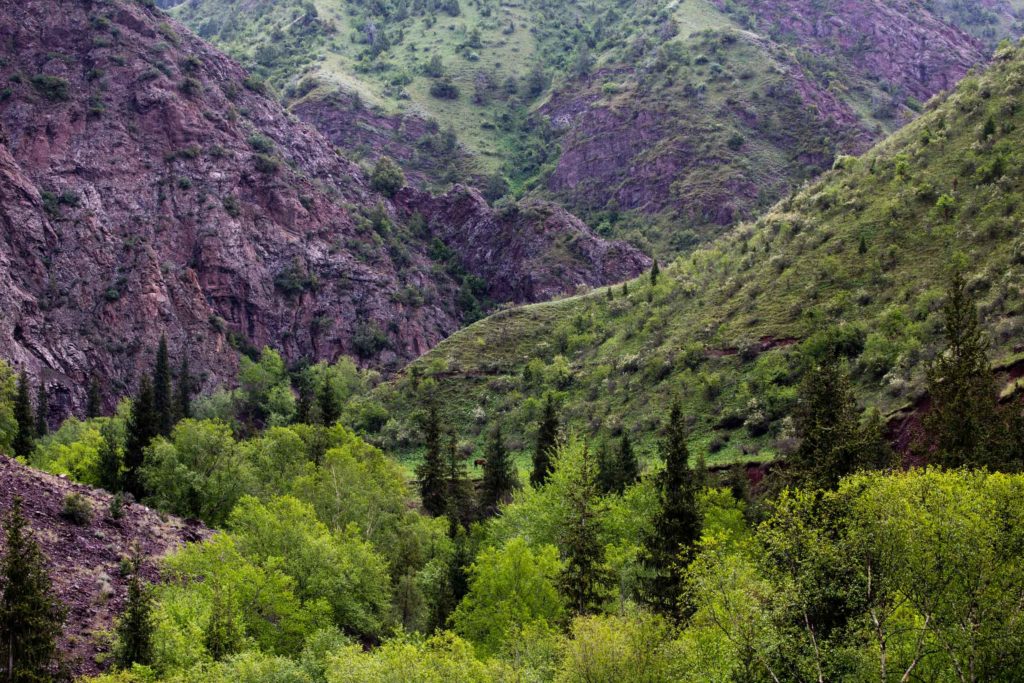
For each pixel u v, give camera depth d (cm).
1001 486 3419
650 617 4244
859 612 3359
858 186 13088
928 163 12244
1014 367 7138
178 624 4459
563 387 13412
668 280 15138
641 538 6125
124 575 5166
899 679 3241
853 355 9688
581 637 4031
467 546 6819
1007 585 3156
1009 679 3112
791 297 11494
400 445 13425
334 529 6988
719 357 11319
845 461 5222
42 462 8631
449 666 3950
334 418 11762
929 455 5981
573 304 17112
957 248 10206
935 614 3241
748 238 14525
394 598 6181
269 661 4069
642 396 11644
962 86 13638
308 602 5103
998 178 10850
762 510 6475
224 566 5012
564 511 6450
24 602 3956
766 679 3328
